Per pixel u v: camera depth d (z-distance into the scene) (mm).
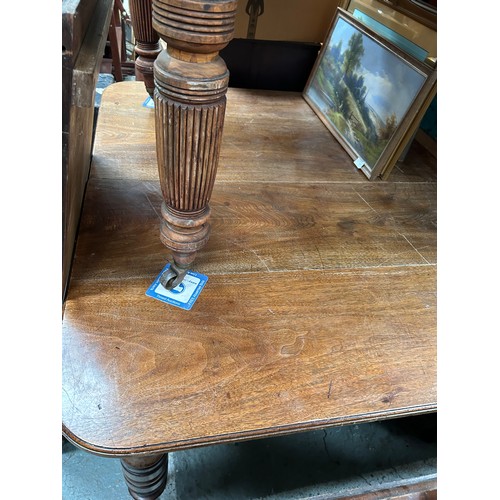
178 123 322
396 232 632
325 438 713
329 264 561
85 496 606
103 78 1238
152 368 411
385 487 458
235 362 429
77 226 544
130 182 632
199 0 272
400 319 503
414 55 706
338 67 842
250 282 518
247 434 380
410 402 421
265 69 934
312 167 740
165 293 483
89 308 454
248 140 777
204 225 423
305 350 452
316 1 895
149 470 472
